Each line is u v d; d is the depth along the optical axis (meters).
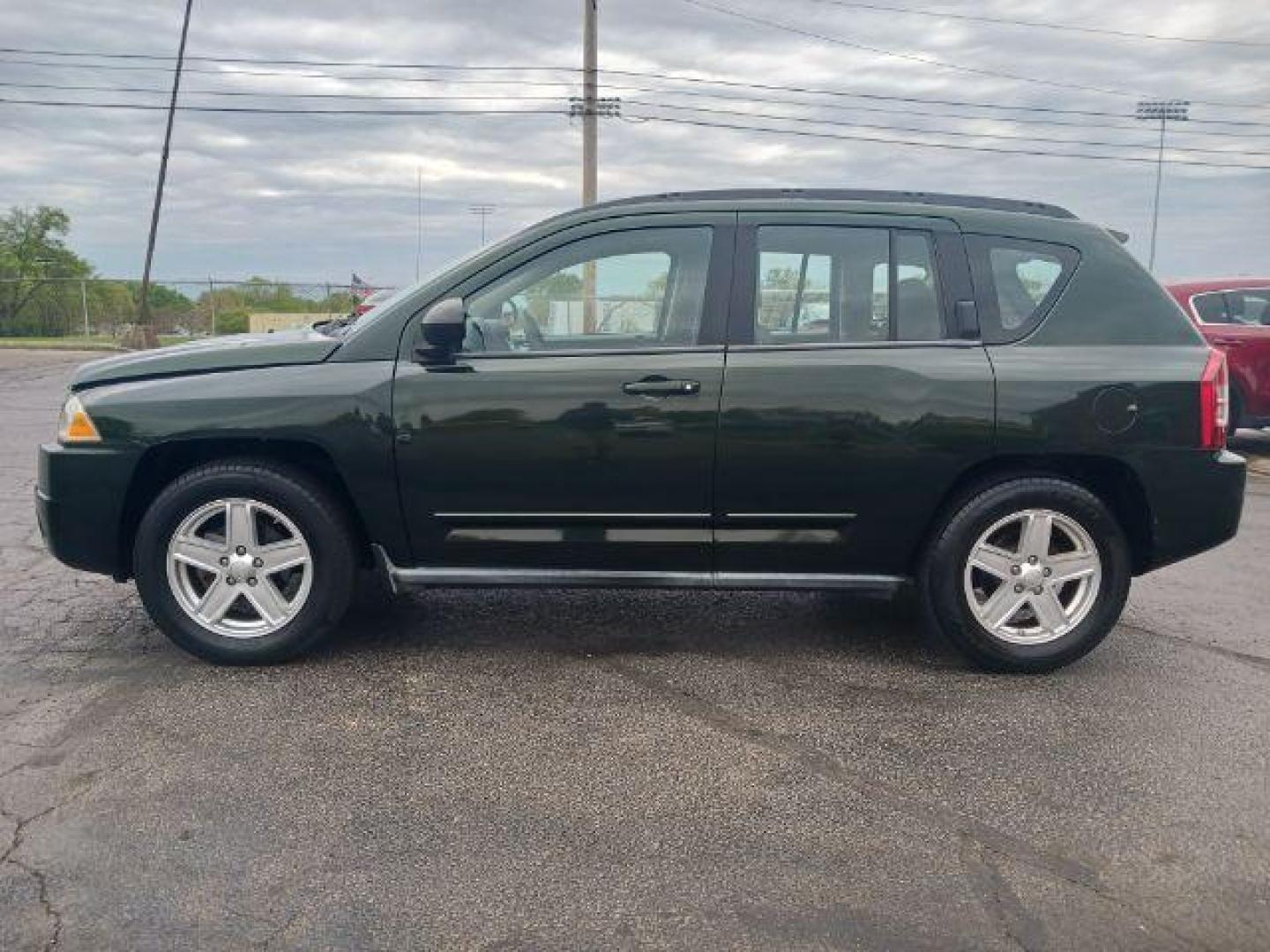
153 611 4.29
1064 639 4.36
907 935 2.62
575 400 4.17
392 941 2.58
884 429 4.19
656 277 4.33
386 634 4.80
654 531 4.30
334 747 3.62
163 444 4.21
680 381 4.17
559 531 4.30
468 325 4.28
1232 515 4.32
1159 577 6.09
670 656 4.57
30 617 4.98
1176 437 4.23
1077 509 4.27
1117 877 2.89
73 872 2.84
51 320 37.41
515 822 3.14
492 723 3.84
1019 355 4.25
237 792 3.29
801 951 2.56
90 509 4.23
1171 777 3.48
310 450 4.29
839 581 4.38
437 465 4.21
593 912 2.71
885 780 3.44
